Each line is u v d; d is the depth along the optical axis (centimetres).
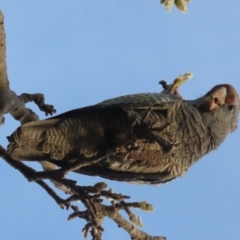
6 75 1027
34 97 1216
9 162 1101
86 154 1174
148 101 1188
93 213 1014
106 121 1146
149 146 1156
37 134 1116
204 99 1395
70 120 1141
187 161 1295
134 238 1277
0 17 920
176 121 1228
